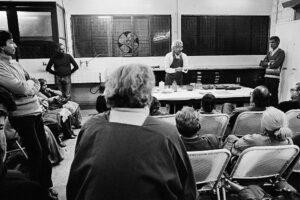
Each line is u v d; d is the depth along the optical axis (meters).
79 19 6.13
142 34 6.40
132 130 0.92
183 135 1.78
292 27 5.51
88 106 6.46
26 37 5.36
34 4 5.24
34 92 2.19
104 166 0.89
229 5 6.63
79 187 0.96
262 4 6.76
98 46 6.29
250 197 1.42
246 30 6.81
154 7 6.35
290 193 1.54
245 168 1.78
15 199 1.23
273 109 1.87
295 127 2.76
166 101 3.67
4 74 1.96
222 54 6.82
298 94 3.38
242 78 6.49
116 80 0.98
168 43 6.53
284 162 1.79
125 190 0.87
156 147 0.90
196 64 6.74
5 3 5.15
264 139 1.83
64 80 5.40
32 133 2.19
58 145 3.37
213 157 1.63
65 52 5.89
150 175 0.87
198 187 1.90
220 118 2.62
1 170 1.61
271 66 5.21
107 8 6.19
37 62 5.56
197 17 6.54
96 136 0.95
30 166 2.25
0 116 2.00
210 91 4.14
